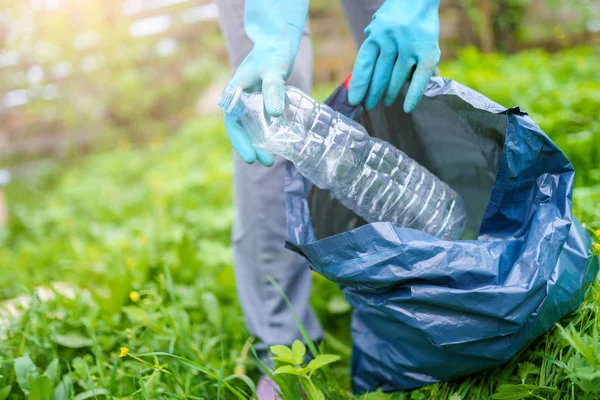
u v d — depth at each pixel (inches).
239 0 52.6
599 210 56.6
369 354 50.1
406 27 44.8
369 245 40.3
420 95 45.7
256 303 57.7
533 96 108.0
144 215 130.2
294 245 42.4
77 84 246.1
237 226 58.4
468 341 40.5
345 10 57.1
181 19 239.1
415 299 40.3
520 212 44.2
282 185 55.1
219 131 187.5
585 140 75.0
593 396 38.1
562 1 176.1
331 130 47.4
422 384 47.7
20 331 57.6
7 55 250.8
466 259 39.4
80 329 60.4
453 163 50.2
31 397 46.1
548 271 39.3
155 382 49.8
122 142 242.5
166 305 68.5
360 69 46.9
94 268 92.2
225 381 47.8
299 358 43.4
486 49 186.1
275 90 42.9
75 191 177.2
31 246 124.6
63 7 239.3
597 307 42.1
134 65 245.6
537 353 42.6
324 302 69.3
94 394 46.8
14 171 252.5
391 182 49.6
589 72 129.6
